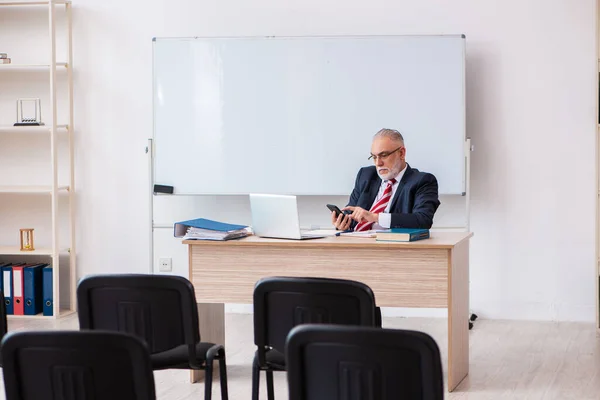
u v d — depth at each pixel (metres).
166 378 4.49
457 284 4.20
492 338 5.42
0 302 3.14
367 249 4.09
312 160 6.09
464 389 4.20
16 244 6.64
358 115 6.02
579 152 5.93
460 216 6.09
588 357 4.86
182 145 6.21
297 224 4.13
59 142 6.55
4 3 6.29
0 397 4.04
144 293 3.06
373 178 4.93
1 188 6.22
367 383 2.20
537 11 5.93
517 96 5.99
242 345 5.27
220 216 6.41
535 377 4.43
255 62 6.11
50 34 6.15
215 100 6.16
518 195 6.02
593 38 5.88
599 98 5.52
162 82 6.21
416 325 5.90
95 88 6.50
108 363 2.22
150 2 6.41
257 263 4.18
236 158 6.16
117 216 6.52
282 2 6.25
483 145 6.05
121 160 6.49
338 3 6.17
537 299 6.04
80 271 6.59
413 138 5.96
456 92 5.91
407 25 6.10
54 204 6.16
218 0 6.32
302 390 2.25
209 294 4.23
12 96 6.56
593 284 5.96
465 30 6.03
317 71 6.05
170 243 6.46
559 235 5.99
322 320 2.99
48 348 2.20
